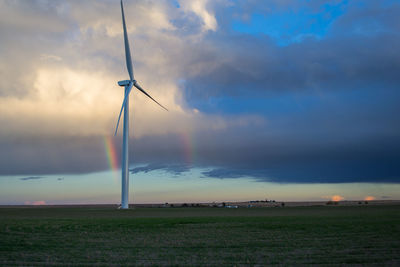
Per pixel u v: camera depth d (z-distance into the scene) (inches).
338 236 1189.1
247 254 872.9
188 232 1360.7
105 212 3184.1
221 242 1082.1
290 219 1967.3
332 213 2637.8
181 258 821.2
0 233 1311.5
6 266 743.1
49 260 804.0
